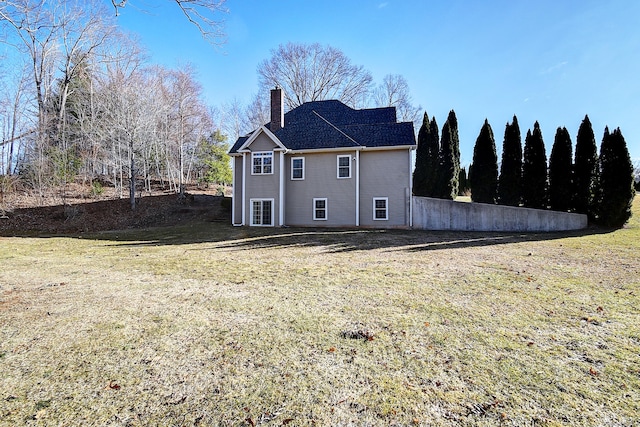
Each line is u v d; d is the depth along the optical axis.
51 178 22.31
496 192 18.89
